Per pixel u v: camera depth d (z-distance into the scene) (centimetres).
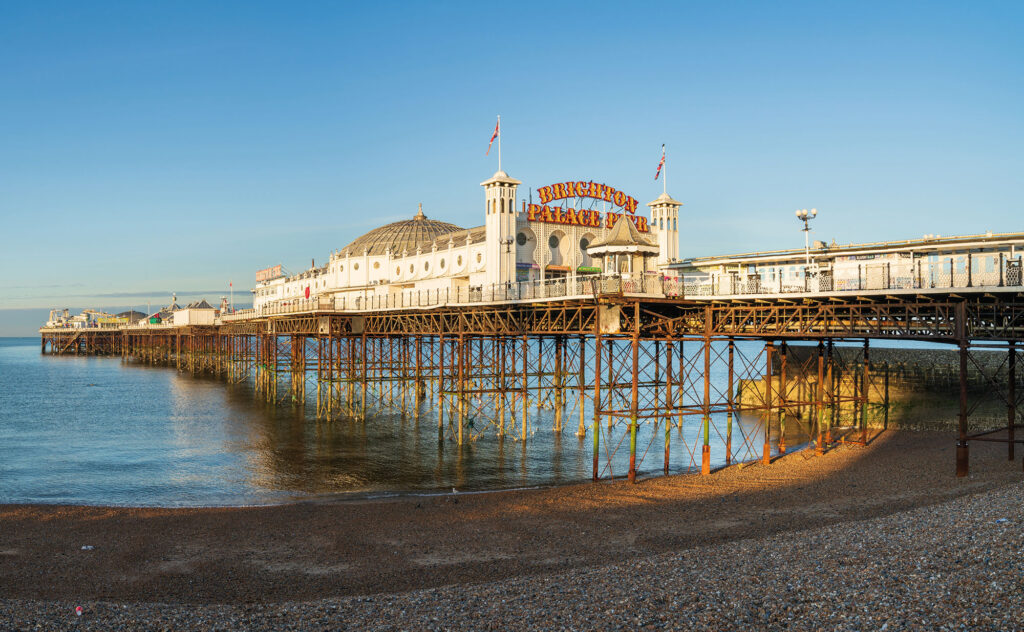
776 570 2058
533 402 7519
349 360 7450
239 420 6762
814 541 2358
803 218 3988
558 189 6556
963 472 3600
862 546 2205
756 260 5025
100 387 10450
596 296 4119
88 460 4928
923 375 5328
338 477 4366
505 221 6256
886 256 4412
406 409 7200
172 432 6084
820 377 4588
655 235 6994
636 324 4100
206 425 6462
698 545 2725
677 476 4038
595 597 1962
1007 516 2320
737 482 3812
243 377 11362
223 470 4584
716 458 4734
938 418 5225
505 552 2731
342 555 2753
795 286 4003
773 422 6138
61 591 2408
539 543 2833
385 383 9550
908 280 3616
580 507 3384
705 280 4534
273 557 2742
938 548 2072
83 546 2905
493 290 5428
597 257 5238
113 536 3047
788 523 2983
